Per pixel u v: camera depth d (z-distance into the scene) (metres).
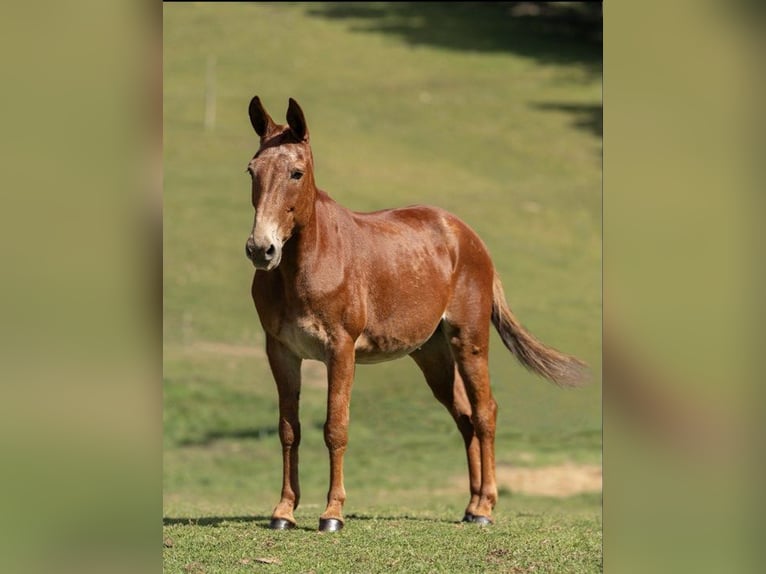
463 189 45.25
